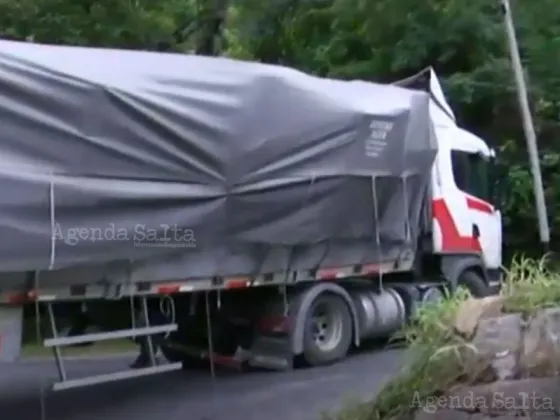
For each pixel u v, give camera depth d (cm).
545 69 2311
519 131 2330
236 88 1209
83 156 1052
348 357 1488
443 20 2336
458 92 2272
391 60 2375
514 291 722
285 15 2622
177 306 1281
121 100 1084
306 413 1079
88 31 2273
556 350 667
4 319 1026
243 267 1259
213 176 1178
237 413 1106
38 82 1024
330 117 1338
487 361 686
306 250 1356
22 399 1241
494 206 1761
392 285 1566
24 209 993
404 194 1500
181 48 2527
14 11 2219
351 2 2431
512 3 2305
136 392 1267
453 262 1647
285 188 1273
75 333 1107
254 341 1410
